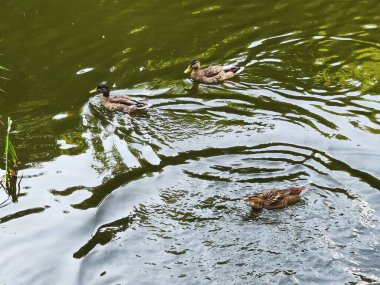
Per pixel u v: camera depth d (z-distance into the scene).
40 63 16.11
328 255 9.15
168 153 12.16
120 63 15.94
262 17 18.06
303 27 17.30
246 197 10.27
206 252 9.42
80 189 11.31
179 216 10.28
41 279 9.25
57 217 10.61
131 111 13.60
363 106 13.39
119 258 9.49
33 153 12.52
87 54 16.44
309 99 13.80
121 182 11.36
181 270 9.12
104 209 10.67
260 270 8.98
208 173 11.37
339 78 14.59
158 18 18.33
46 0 19.77
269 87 14.41
